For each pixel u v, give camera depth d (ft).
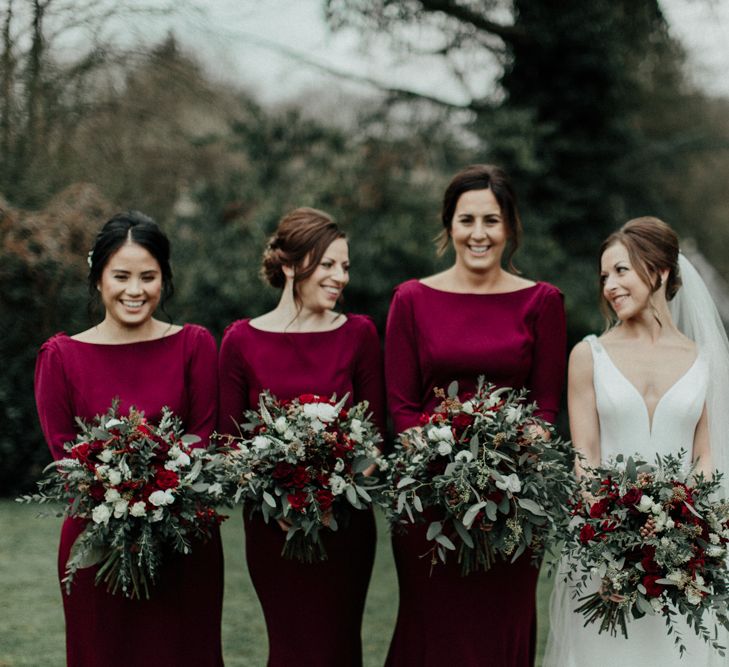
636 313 11.42
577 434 11.62
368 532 11.80
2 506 25.68
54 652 14.39
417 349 12.11
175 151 33.19
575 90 35.04
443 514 11.00
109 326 11.37
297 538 10.95
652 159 40.01
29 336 26.76
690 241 47.32
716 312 11.87
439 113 35.60
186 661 10.89
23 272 26.35
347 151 33.06
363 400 12.09
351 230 30.53
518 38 34.37
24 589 17.87
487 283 12.09
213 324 30.78
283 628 11.62
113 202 29.40
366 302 30.66
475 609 11.29
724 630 11.37
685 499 9.89
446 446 10.25
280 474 10.36
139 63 29.35
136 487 9.87
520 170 34.17
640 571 9.98
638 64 36.88
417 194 31.65
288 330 11.94
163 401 11.12
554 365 12.01
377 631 16.10
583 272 33.35
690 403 11.22
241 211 32.24
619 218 37.40
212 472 10.37
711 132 41.86
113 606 10.61
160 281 11.18
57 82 27.53
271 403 10.88
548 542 10.41
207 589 11.03
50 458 27.12
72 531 10.68
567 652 11.50
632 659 10.96
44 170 27.63
